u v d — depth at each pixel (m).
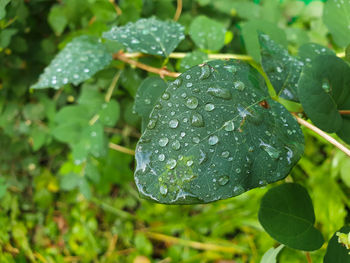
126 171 0.41
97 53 0.29
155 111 0.21
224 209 0.40
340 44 0.27
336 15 0.27
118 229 0.43
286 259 0.32
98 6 0.35
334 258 0.22
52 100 0.41
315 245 0.24
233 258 0.40
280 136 0.21
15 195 0.45
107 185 0.42
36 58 0.39
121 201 0.46
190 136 0.20
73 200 0.46
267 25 0.29
